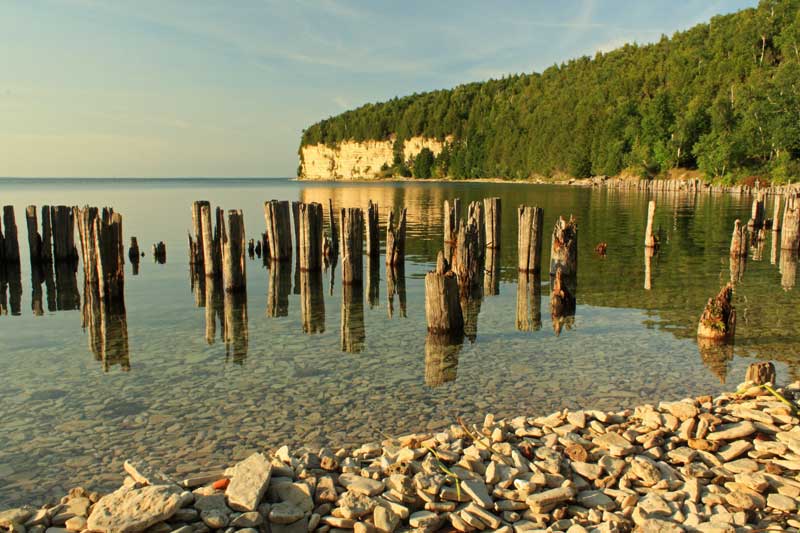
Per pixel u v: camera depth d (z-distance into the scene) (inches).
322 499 213.5
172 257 1001.5
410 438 265.6
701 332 460.1
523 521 205.9
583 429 274.4
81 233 669.9
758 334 470.6
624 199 2434.8
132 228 1486.2
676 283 698.8
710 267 809.5
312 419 318.7
